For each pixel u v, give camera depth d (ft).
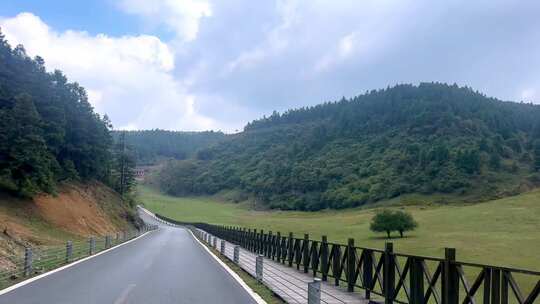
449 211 352.69
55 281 51.67
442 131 604.49
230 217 484.74
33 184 148.77
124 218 255.70
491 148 558.97
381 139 624.18
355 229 308.60
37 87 177.27
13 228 115.14
